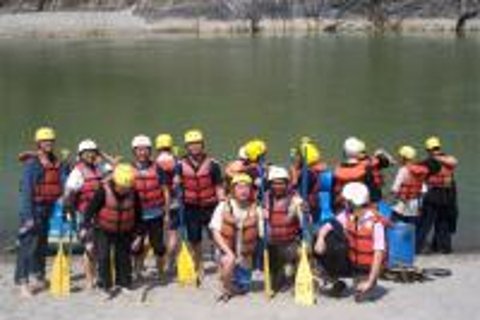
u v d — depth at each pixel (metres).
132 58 69.88
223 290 12.91
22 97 49.78
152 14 100.19
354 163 13.85
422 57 67.69
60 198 13.61
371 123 38.78
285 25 99.31
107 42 86.81
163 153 14.34
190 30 99.19
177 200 14.21
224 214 12.71
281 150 32.47
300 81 54.91
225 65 64.25
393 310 12.48
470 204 22.23
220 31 98.69
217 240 12.77
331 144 33.72
